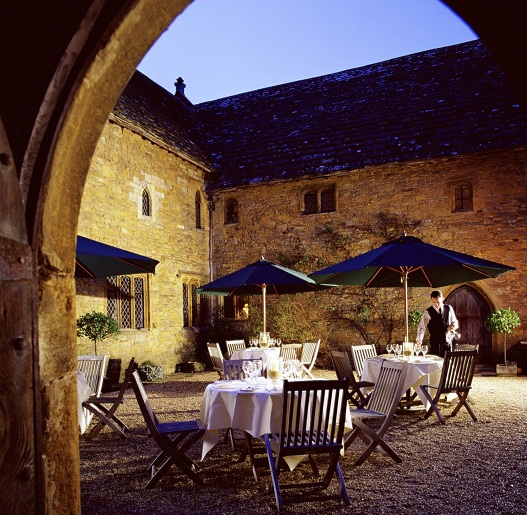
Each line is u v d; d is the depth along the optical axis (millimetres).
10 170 1807
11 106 1889
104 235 11961
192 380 12336
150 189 13742
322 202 15180
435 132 14109
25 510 1804
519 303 12875
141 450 6031
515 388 10008
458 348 9094
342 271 7133
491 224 13164
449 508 4082
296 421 4281
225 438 6355
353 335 14430
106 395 10039
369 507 4145
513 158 13016
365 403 6480
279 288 10047
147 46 2061
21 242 1844
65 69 1840
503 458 5371
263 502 4305
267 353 9633
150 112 15469
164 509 4188
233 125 18406
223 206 16250
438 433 6527
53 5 1838
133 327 13016
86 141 2100
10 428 1756
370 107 16266
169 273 14359
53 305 2047
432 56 17188
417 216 13891
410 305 14000
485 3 1720
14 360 1790
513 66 1873
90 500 4414
